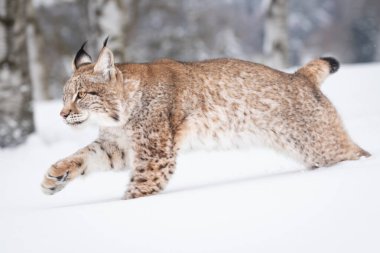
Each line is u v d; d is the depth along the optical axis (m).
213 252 6.53
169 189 10.45
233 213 7.35
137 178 9.92
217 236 6.84
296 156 10.73
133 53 46.97
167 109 10.08
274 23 33.31
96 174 12.48
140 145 10.02
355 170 8.26
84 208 7.98
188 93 10.30
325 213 7.07
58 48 46.59
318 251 6.37
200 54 50.81
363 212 6.98
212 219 7.25
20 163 14.85
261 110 10.52
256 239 6.70
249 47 71.75
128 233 7.10
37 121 22.38
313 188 7.75
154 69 10.36
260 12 75.31
